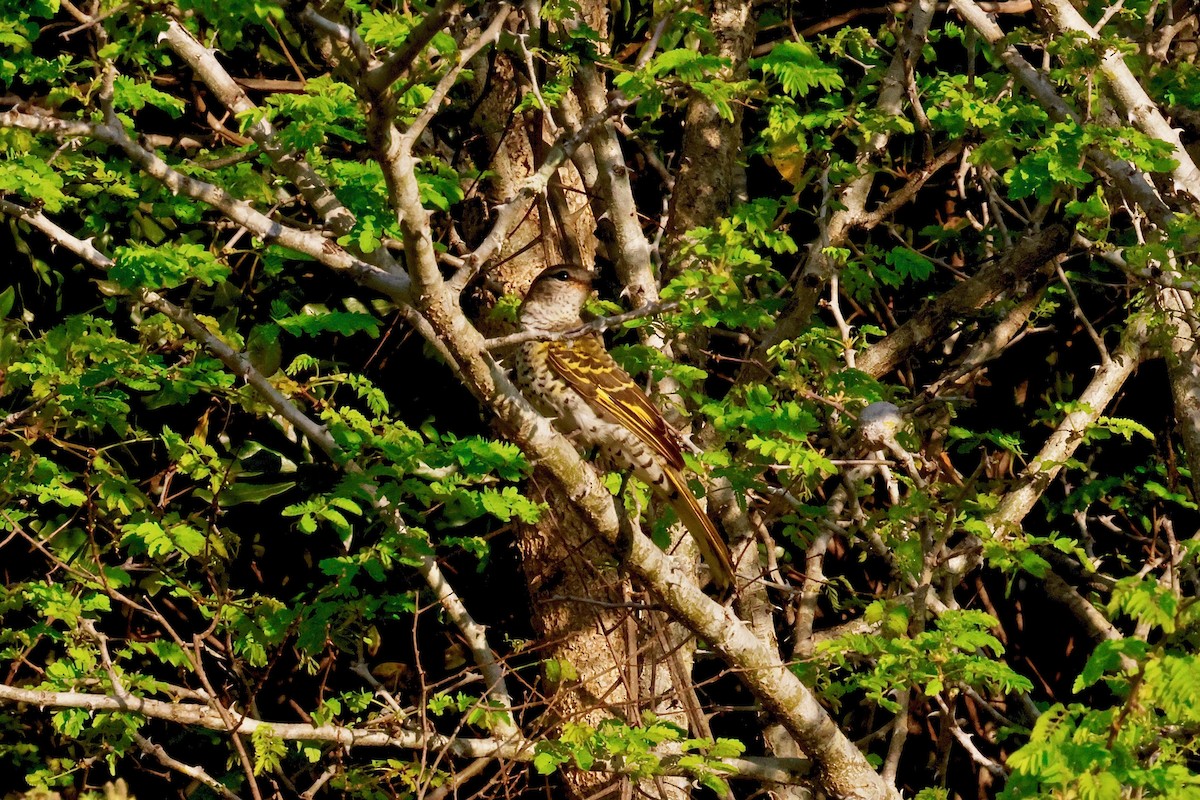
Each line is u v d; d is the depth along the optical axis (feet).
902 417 33.63
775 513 38.88
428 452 30.45
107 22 25.66
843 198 41.16
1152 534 51.26
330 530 46.42
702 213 43.06
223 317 41.50
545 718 36.47
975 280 44.04
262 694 47.21
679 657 37.22
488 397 24.80
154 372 30.89
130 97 30.86
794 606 48.55
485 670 37.11
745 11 42.60
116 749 35.14
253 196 32.81
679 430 39.22
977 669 28.40
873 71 42.16
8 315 42.63
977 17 37.04
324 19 20.79
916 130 44.01
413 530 32.37
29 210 28.78
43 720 45.88
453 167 41.55
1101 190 35.83
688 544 39.32
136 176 34.53
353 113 29.68
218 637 40.09
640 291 37.78
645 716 31.65
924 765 51.65
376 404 33.22
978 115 33.78
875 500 49.85
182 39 29.32
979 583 49.85
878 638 29.43
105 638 33.22
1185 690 19.06
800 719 30.66
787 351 35.06
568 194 39.24
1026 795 21.27
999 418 55.36
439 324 23.68
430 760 39.19
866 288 39.42
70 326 31.14
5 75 29.73
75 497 30.81
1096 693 53.83
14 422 30.55
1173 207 36.14
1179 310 36.37
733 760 32.30
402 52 20.22
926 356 54.75
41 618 39.27
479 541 35.01
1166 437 46.44
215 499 31.48
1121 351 38.65
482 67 39.81
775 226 39.99
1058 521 53.57
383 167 21.53
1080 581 52.65
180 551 34.35
